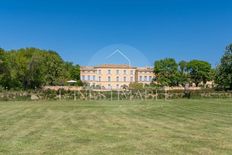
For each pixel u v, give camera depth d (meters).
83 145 15.10
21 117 28.16
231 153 13.52
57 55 133.75
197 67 147.75
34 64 99.62
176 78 144.25
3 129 20.41
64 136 17.62
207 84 139.50
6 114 31.22
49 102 56.81
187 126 21.86
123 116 29.05
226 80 84.75
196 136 17.64
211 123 23.62
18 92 68.75
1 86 86.69
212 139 16.70
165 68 144.88
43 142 15.83
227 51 85.31
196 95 74.06
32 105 46.34
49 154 13.31
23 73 97.31
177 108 39.31
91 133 18.70
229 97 73.88
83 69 162.88
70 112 33.59
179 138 17.00
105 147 14.67
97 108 39.75
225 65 85.12
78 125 22.44
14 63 96.75
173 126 21.89
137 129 20.42
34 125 22.44
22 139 16.67
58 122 24.27
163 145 15.12
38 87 102.12
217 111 34.56
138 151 13.89
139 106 43.38
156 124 23.02
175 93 74.19
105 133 18.69
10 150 14.04
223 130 19.97
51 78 118.81
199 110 36.03
